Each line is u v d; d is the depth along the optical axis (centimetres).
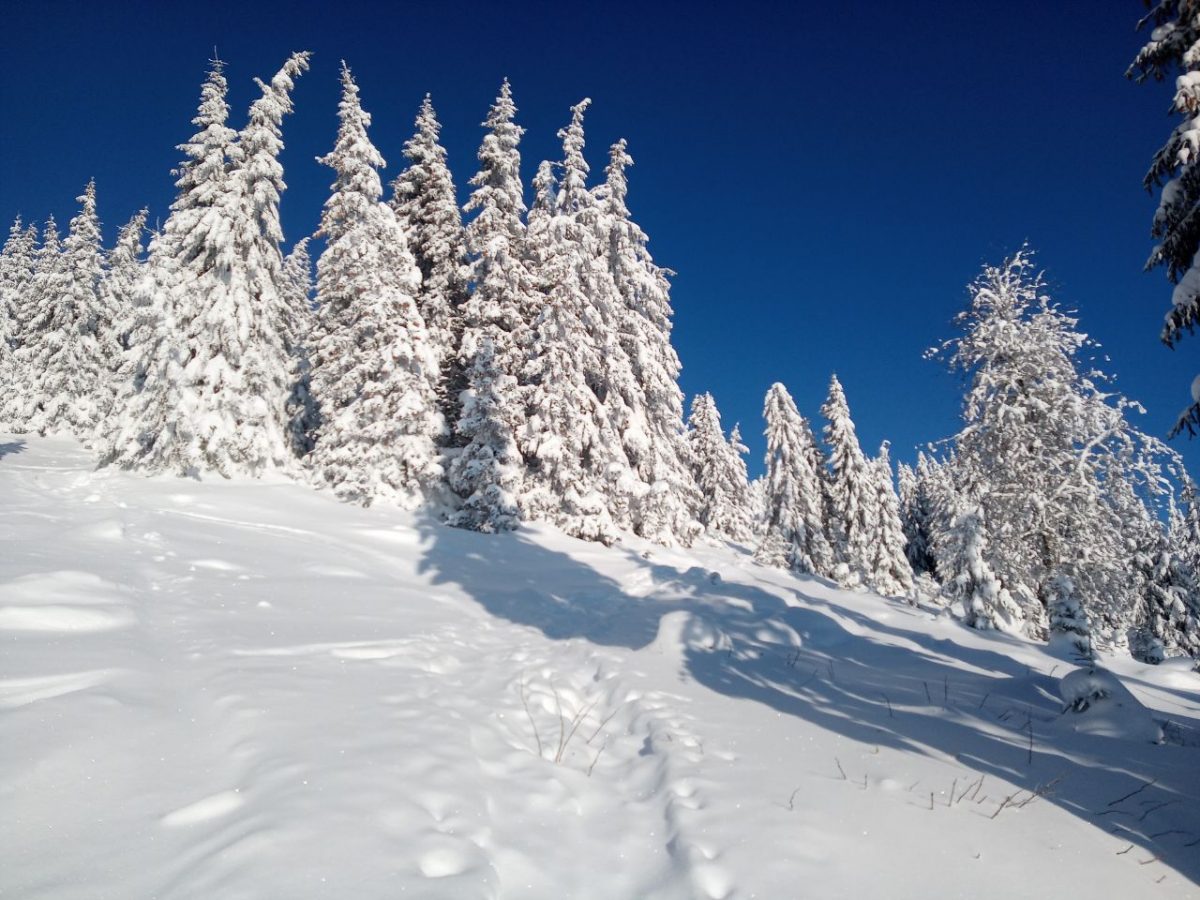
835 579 3253
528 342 2473
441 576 1441
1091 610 1789
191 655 586
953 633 1538
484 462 2097
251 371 2261
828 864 368
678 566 2189
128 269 4134
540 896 326
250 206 2356
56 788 341
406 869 312
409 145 2778
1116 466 1755
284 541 1390
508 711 616
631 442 2558
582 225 2680
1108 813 473
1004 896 352
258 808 345
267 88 2469
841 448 4047
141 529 1161
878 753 565
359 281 2233
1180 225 754
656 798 459
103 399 3056
